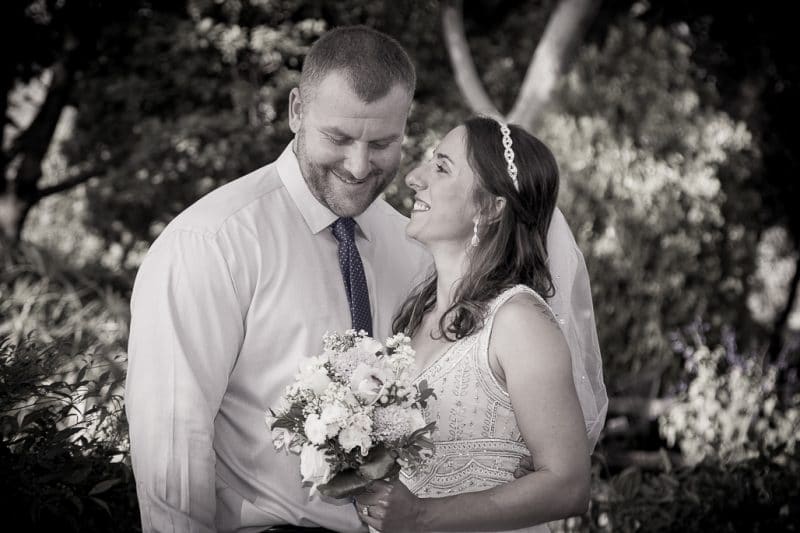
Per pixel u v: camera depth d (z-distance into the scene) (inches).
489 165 89.6
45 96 279.1
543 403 81.0
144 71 289.0
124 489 107.5
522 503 79.0
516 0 327.9
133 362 89.5
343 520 93.7
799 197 327.9
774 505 144.7
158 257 90.8
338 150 92.8
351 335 85.0
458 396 86.4
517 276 90.4
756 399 213.2
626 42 303.3
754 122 325.4
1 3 259.4
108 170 283.1
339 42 92.4
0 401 98.3
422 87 302.8
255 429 92.7
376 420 77.4
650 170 282.5
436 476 86.6
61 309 199.6
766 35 328.5
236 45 275.3
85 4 268.8
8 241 240.2
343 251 98.8
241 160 275.0
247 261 92.4
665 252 278.1
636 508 145.1
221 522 93.4
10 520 93.7
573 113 285.4
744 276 303.1
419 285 102.3
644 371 272.8
